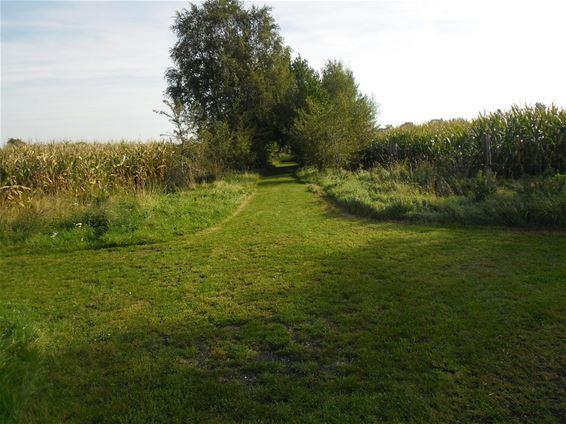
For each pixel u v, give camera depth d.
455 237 7.66
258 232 9.33
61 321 5.05
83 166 14.69
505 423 2.96
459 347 3.89
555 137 12.11
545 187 9.14
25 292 6.21
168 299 5.60
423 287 5.36
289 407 3.23
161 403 3.37
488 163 12.12
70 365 4.00
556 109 12.65
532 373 3.48
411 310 4.71
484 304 4.72
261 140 29.14
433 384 3.39
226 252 7.77
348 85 36.31
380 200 11.17
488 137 12.20
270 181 21.73
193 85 29.92
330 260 6.79
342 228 9.18
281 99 30.45
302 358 3.93
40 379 3.67
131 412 3.26
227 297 5.53
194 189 16.78
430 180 12.48
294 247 7.76
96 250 8.63
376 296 5.17
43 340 4.47
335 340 4.19
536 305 4.60
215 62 29.48
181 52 29.89
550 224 7.90
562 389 3.28
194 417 3.19
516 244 6.93
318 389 3.43
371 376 3.55
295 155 31.11
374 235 8.29
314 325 4.52
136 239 9.02
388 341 4.09
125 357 4.11
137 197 12.98
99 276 6.81
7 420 3.09
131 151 17.91
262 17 30.67
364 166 23.59
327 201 13.27
